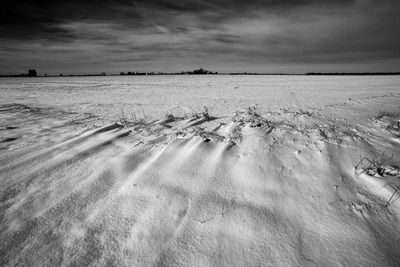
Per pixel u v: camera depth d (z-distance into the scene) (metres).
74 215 2.44
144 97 17.11
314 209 2.36
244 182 2.83
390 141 4.11
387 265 1.76
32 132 5.59
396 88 23.06
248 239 2.04
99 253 1.98
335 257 1.84
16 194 2.82
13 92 23.47
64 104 13.47
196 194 2.66
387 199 2.43
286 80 44.59
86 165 3.46
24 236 2.18
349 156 3.31
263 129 4.49
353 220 2.20
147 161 3.48
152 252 1.96
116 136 4.67
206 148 3.69
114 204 2.57
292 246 1.96
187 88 25.80
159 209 2.46
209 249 1.96
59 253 1.99
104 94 20.08
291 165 3.11
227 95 17.75
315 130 4.39
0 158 3.85
